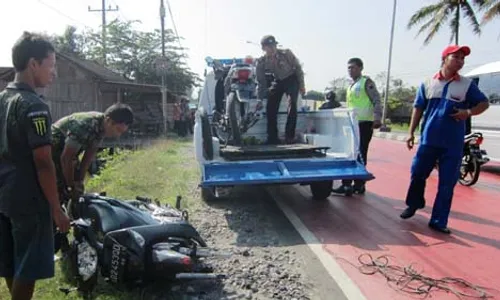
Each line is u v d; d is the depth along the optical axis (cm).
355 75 733
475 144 864
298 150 661
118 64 3634
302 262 443
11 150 272
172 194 722
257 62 755
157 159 1156
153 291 365
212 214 620
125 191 724
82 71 1941
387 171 1062
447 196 545
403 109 3719
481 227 570
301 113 809
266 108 763
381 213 636
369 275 412
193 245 376
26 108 265
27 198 274
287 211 641
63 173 397
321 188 696
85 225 367
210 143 613
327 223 583
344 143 653
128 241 347
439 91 542
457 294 374
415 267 432
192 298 355
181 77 3747
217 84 857
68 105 1953
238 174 580
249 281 391
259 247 487
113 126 403
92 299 345
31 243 278
